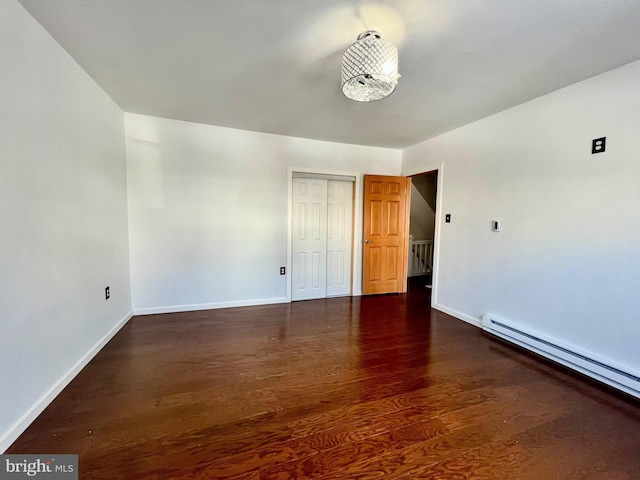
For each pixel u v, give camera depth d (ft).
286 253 14.06
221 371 7.77
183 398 6.57
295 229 14.47
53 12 5.54
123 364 8.05
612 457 5.08
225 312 12.59
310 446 5.24
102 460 4.85
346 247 15.71
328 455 5.04
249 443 5.28
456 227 12.20
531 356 8.84
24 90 5.55
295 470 4.73
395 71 5.63
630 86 6.97
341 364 8.25
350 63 5.73
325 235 15.11
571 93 8.12
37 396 5.89
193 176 12.23
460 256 12.02
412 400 6.63
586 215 7.84
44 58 6.10
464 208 11.78
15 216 5.32
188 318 11.75
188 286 12.56
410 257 21.07
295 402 6.50
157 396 6.63
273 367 8.03
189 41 6.40
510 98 9.07
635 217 6.93
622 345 7.19
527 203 9.35
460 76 7.70
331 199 15.20
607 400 6.69
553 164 8.60
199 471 4.67
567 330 8.34
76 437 5.33
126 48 6.71
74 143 7.32
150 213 11.77
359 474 4.67
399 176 15.71
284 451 5.11
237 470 4.71
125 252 11.09
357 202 15.38
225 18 5.59
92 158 8.32
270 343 9.57
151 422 5.77
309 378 7.50
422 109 10.02
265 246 13.62
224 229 12.88
